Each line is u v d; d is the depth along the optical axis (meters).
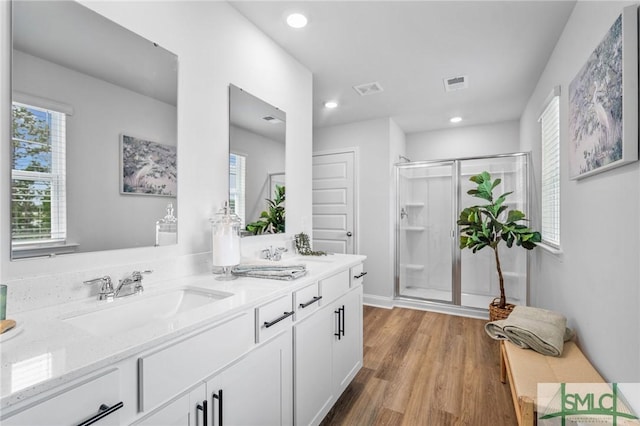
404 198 4.04
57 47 1.09
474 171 3.63
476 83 2.96
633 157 1.14
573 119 1.81
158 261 1.40
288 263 1.63
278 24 2.02
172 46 1.49
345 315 2.00
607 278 1.41
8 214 0.97
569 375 1.47
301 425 1.50
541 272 2.88
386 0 1.80
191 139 1.57
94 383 0.69
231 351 1.08
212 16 1.71
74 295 1.11
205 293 1.33
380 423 1.75
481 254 3.67
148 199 1.38
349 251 4.19
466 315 3.57
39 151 1.04
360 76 2.79
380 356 2.55
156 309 1.25
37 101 1.04
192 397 0.93
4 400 0.55
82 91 1.16
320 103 3.49
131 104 1.31
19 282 0.98
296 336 1.45
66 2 1.12
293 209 2.40
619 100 1.21
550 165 2.53
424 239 3.93
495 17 1.96
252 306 1.18
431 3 1.83
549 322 1.85
